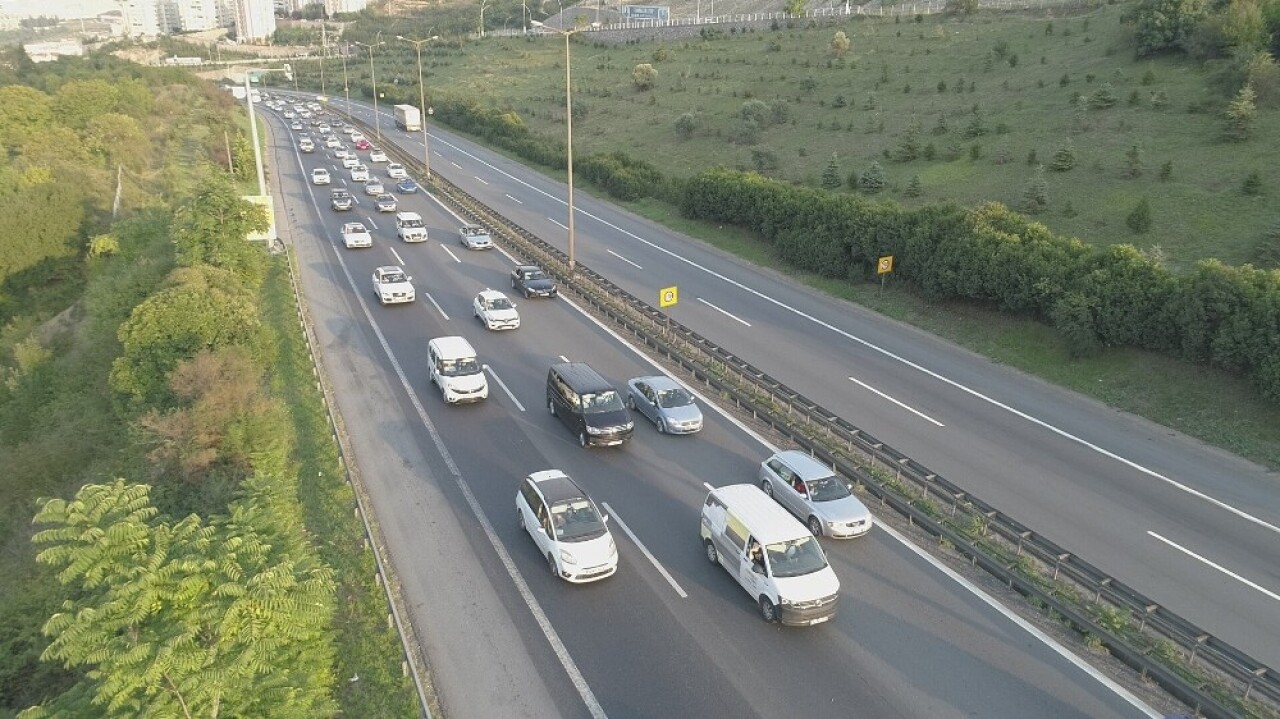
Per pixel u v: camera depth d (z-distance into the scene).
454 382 26.22
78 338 36.12
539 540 18.00
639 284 41.09
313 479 21.08
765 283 41.91
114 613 11.63
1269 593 17.97
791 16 115.31
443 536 19.03
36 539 12.45
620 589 17.30
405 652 14.62
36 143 58.62
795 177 58.12
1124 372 28.75
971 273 33.94
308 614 12.83
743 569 16.95
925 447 24.64
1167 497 21.95
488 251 47.78
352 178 69.69
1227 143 43.97
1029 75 65.50
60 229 47.62
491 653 15.17
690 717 13.73
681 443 24.48
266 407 22.27
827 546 19.22
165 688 11.27
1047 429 25.97
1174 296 27.58
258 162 45.97
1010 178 48.22
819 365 31.06
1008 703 14.28
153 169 65.38
